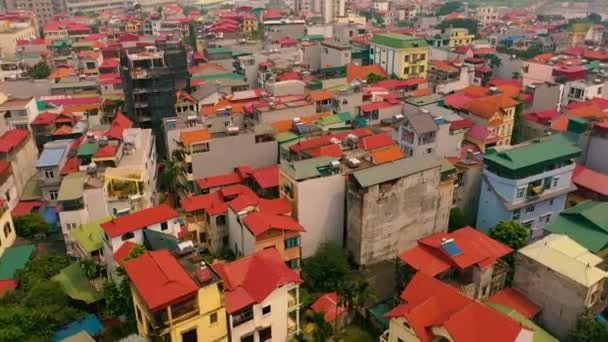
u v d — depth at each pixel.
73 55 187.75
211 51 175.62
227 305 49.38
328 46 174.88
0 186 81.62
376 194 69.38
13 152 90.69
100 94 142.25
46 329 54.97
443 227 79.25
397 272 63.28
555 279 55.00
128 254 57.72
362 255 71.56
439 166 74.00
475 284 57.44
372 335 59.53
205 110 114.31
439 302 49.16
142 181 77.50
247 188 79.81
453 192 80.56
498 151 78.69
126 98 124.88
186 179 89.19
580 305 53.34
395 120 103.19
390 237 73.38
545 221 80.12
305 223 72.38
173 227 65.88
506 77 163.50
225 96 125.50
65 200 70.81
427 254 59.91
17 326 52.75
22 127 107.44
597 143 86.94
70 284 62.06
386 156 81.06
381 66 171.12
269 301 51.41
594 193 80.25
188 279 46.69
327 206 73.12
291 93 129.00
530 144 78.94
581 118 94.44
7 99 114.44
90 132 97.75
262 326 51.81
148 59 119.44
